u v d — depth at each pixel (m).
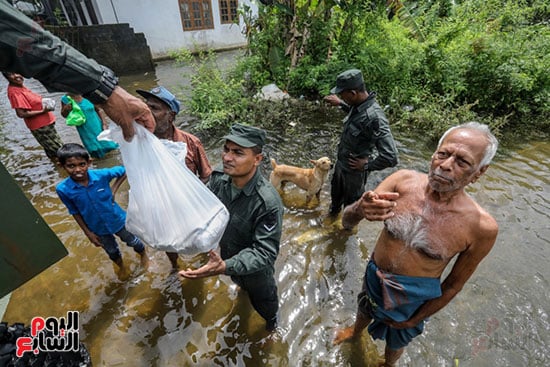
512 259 2.98
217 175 2.04
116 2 12.52
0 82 10.75
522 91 6.31
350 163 3.00
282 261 3.04
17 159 4.93
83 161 2.33
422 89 6.61
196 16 14.55
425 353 2.23
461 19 7.39
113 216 2.59
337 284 2.82
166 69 12.08
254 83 7.85
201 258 3.08
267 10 7.44
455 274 1.62
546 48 6.45
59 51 1.09
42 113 4.50
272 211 1.74
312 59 7.70
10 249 1.02
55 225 3.49
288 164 4.72
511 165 4.54
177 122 6.19
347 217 2.08
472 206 1.45
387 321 1.81
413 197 1.59
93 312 2.56
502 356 2.21
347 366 2.20
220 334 2.40
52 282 2.81
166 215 1.69
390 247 1.67
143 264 3.01
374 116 2.72
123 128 1.50
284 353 2.27
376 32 6.98
